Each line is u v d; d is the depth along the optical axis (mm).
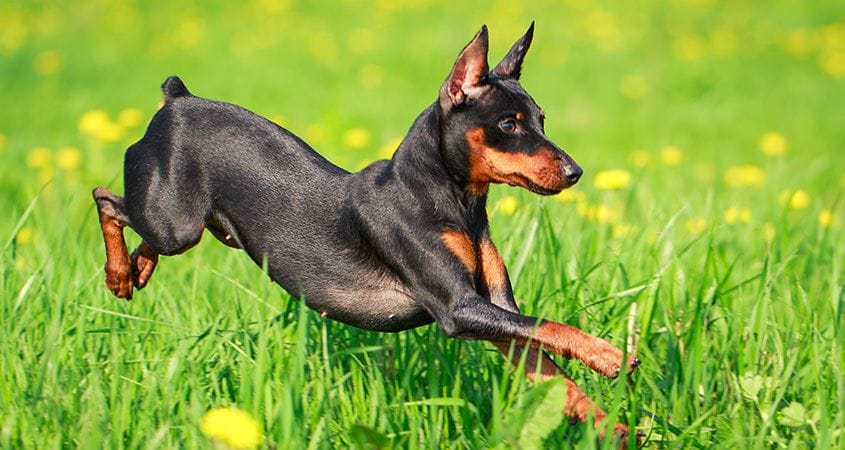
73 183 11219
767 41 24125
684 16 26328
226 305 6789
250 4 27234
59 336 6074
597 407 5473
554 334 5363
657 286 6508
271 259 6148
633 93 19859
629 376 5910
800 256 8258
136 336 5988
